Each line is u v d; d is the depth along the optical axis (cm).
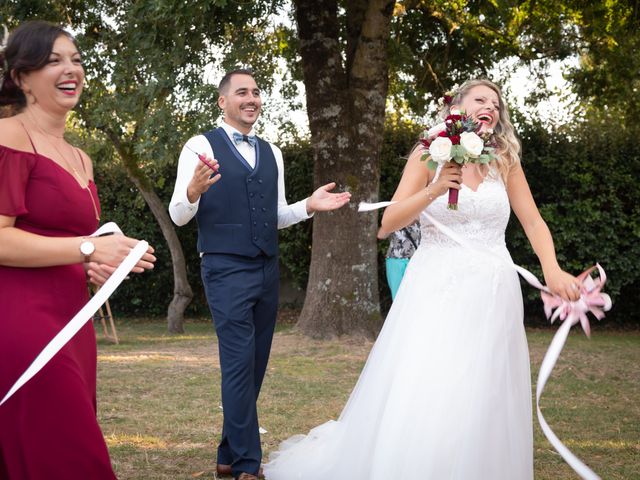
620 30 1134
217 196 398
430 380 306
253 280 394
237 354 381
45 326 222
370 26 894
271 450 448
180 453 432
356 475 337
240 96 416
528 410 318
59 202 232
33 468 213
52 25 239
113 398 593
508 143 345
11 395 209
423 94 1165
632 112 1225
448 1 1129
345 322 894
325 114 894
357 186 896
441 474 293
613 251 1202
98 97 924
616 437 489
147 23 754
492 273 322
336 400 595
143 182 1093
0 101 240
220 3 688
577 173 1197
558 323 1268
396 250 675
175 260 1128
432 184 316
